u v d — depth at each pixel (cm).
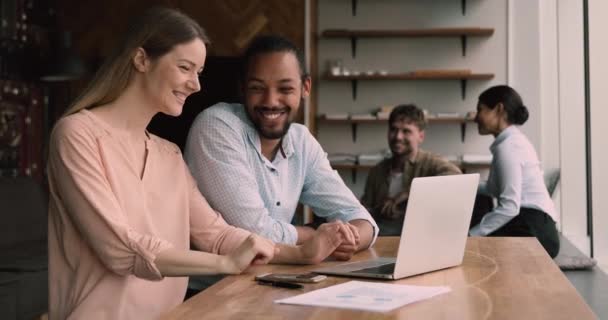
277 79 233
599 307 413
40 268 404
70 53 662
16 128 667
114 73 195
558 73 727
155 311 198
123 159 193
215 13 732
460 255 201
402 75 753
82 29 727
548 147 775
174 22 192
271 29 730
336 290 162
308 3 727
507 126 469
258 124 238
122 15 726
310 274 182
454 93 774
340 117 762
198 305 150
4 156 651
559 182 754
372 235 246
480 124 475
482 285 171
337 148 788
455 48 774
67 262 191
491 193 473
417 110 496
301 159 255
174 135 632
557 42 727
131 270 181
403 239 178
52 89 720
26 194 522
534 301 153
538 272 189
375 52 780
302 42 727
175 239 205
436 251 190
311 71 740
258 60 234
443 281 177
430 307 147
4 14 647
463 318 138
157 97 194
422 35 763
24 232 507
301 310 144
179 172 210
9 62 657
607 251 588
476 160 745
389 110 760
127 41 194
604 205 590
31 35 685
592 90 594
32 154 693
